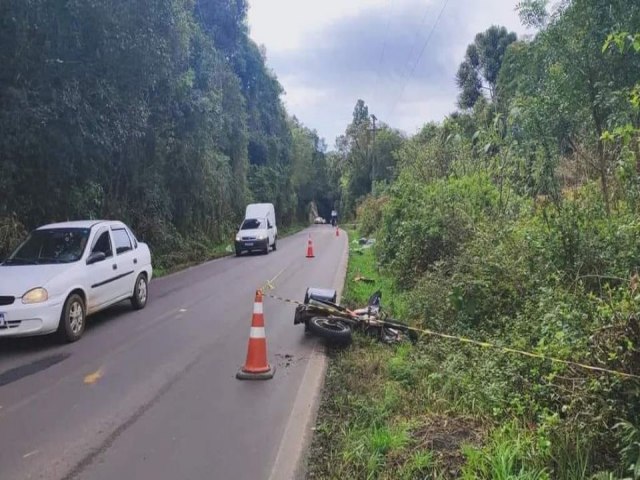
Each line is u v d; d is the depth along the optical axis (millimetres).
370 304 9227
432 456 4117
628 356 3932
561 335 4527
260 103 47938
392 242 15156
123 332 8789
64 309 7879
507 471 3650
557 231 6789
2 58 11242
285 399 5738
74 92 12352
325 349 7707
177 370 6723
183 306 11281
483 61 42281
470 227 10625
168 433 4855
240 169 35656
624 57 7730
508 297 6977
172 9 15062
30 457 4387
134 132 15719
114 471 4156
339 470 4113
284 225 57719
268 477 4070
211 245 28047
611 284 5973
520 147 10000
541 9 8805
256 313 6621
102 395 5820
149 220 20531
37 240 9039
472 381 5434
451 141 19094
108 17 12398
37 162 12367
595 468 3666
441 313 7762
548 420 4023
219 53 33969
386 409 5242
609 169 8109
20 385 6133
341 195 88250
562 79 8359
